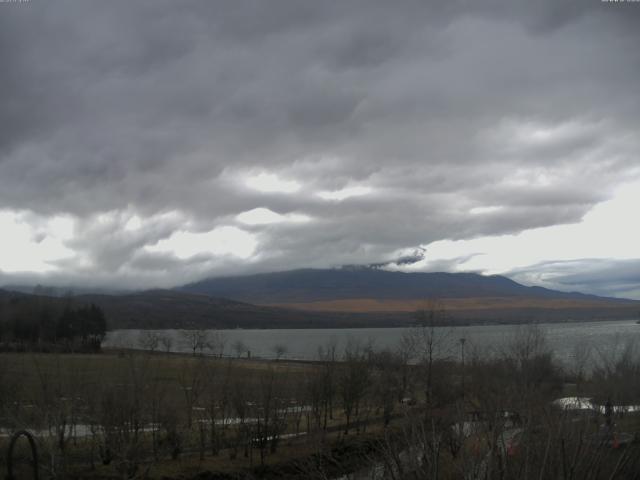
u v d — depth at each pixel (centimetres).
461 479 1542
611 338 13000
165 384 4956
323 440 3419
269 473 3822
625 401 3297
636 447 1756
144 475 3584
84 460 3659
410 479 1502
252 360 9281
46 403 3394
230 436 4491
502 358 6406
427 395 4338
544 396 3547
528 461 1427
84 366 4778
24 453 3297
